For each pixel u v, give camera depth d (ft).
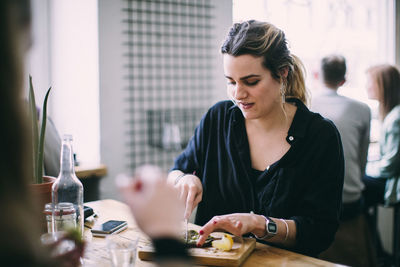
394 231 9.83
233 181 4.95
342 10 11.91
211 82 9.24
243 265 3.48
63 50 8.23
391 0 12.97
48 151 6.30
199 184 4.92
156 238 1.52
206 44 9.05
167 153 8.76
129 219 4.74
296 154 4.51
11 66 1.38
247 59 4.20
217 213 5.11
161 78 8.49
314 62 11.30
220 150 5.09
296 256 3.69
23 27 1.48
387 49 13.12
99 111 7.72
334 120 8.14
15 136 1.39
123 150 8.14
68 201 3.90
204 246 3.73
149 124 8.42
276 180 4.55
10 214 1.34
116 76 7.89
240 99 4.40
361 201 8.35
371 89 10.27
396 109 9.42
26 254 1.35
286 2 10.48
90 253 3.63
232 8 9.39
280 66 4.35
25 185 1.44
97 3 7.50
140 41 8.13
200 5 8.83
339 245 7.98
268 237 3.95
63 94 8.36
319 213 4.27
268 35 4.31
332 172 4.42
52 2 8.36
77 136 8.23
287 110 4.75
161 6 8.30
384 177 9.52
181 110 8.86
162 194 1.56
